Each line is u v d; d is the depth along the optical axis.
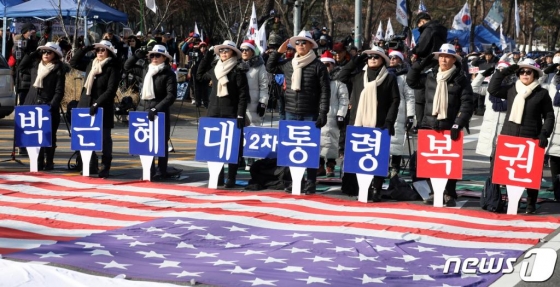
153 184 13.98
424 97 13.27
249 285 8.10
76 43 28.00
